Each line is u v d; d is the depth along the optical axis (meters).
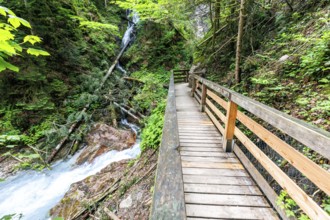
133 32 16.36
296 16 5.15
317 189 2.03
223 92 3.28
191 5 7.83
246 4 5.64
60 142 7.18
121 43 16.11
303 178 2.25
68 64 9.88
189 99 7.40
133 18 17.92
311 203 1.25
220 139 3.64
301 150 2.49
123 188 4.21
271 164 1.84
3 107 7.18
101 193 4.55
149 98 9.77
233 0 6.53
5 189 5.33
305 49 3.97
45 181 5.68
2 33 0.96
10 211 4.64
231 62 7.01
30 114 7.56
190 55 14.57
